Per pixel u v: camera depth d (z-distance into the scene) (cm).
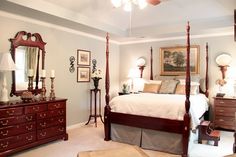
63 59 498
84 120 560
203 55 564
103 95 629
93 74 577
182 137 348
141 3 314
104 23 521
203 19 490
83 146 390
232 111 485
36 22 434
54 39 475
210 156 345
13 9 361
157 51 631
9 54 359
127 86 640
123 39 637
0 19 376
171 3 410
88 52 570
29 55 423
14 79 398
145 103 387
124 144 402
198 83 527
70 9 421
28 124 361
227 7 416
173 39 605
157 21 521
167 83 539
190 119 342
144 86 580
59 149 374
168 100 380
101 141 420
